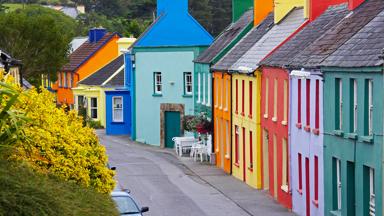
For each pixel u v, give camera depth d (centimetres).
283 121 3938
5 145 1545
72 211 1478
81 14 13612
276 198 4122
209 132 5650
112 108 7656
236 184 4681
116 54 9088
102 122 8200
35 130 1903
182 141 6088
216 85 5578
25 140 1648
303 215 3591
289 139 3828
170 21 6731
